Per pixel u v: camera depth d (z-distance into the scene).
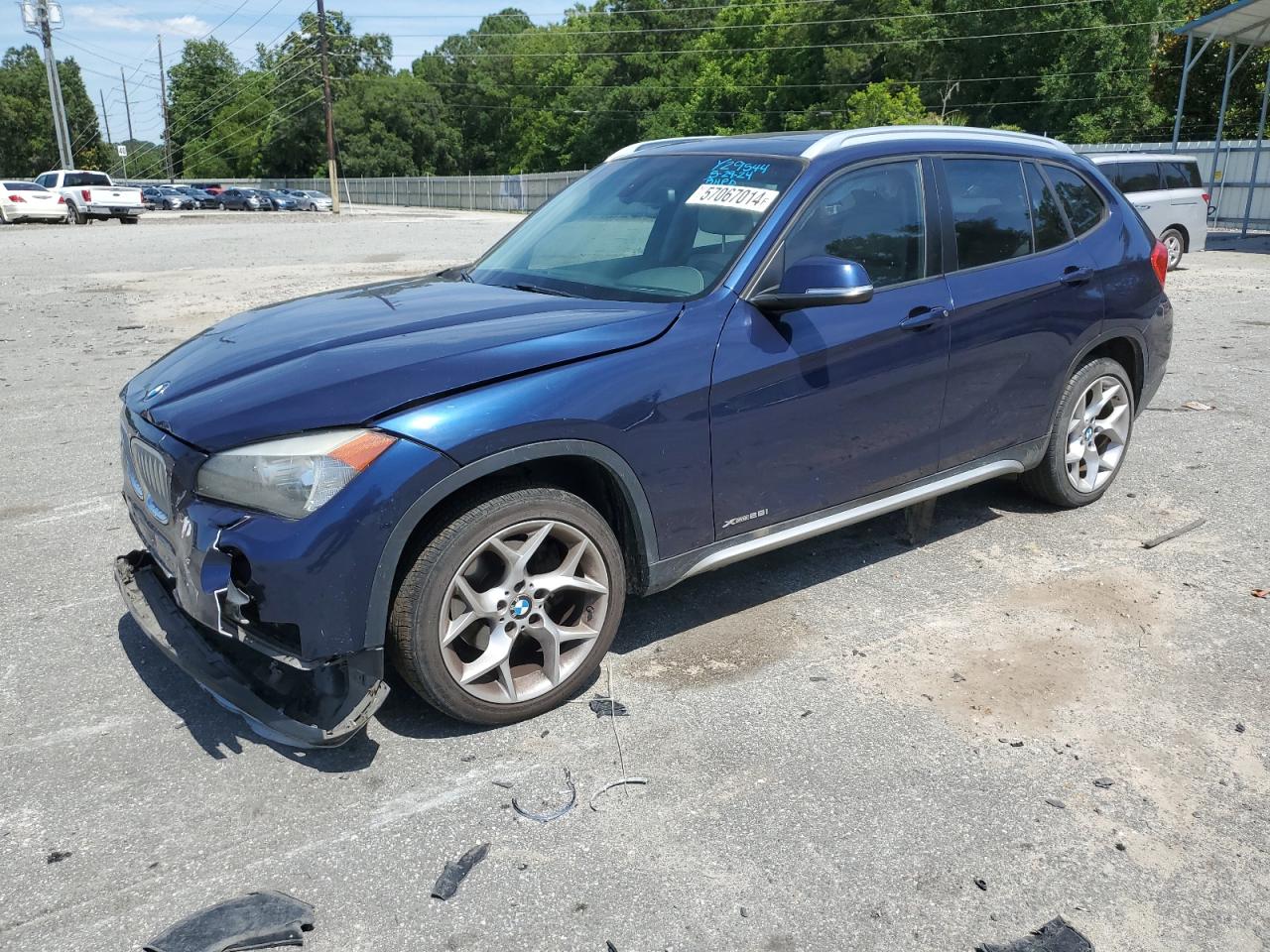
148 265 17.39
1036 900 2.38
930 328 3.83
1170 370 8.30
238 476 2.69
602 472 3.16
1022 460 4.50
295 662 2.69
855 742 3.02
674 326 3.22
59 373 8.31
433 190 71.38
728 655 3.55
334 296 3.99
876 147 3.84
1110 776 2.86
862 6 58.06
